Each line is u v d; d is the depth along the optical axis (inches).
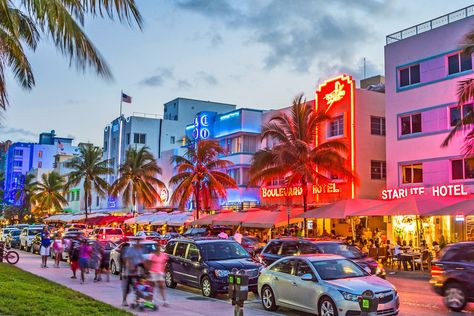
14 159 4660.4
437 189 1187.9
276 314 519.8
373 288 457.1
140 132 2810.0
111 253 945.5
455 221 1160.2
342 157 1336.1
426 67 1261.1
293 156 1302.9
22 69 581.6
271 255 721.6
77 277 858.1
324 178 1330.0
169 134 2883.9
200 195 1793.8
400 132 1316.4
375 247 1107.3
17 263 1143.6
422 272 976.9
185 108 2962.6
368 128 1454.2
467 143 1043.9
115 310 489.4
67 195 3634.4
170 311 516.7
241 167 1823.3
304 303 491.8
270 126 1386.6
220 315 507.8
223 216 1390.3
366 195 1421.0
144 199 2317.9
